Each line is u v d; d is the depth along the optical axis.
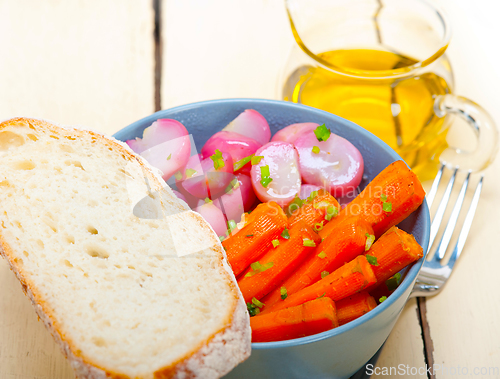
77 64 0.49
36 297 0.34
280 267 0.35
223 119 0.41
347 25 0.46
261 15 0.53
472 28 0.51
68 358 0.33
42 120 0.37
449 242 0.41
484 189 0.44
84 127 0.38
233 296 0.34
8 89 0.48
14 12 0.52
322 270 0.35
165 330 0.34
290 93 0.44
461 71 0.48
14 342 0.38
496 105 0.47
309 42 0.46
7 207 0.36
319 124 0.40
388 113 0.42
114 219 0.36
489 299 0.40
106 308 0.34
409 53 0.46
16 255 0.35
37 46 0.50
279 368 0.34
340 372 0.35
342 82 0.42
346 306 0.35
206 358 0.33
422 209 0.36
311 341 0.33
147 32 0.51
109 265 0.35
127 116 0.47
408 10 0.45
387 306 0.33
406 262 0.35
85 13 0.52
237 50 0.50
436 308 0.40
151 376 0.32
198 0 0.53
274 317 0.34
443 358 0.38
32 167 0.37
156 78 0.49
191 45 0.51
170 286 0.35
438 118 0.43
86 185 0.37
